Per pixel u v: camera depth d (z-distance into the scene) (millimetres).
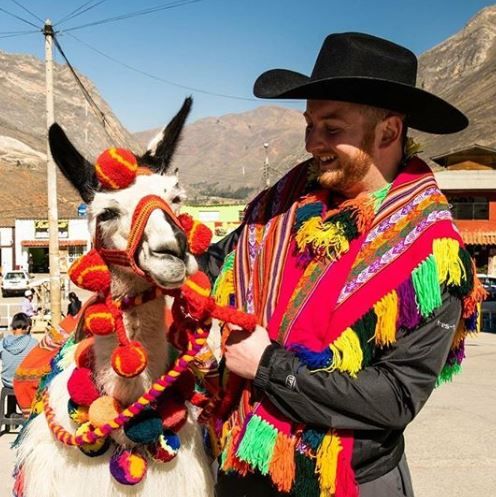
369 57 2387
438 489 5332
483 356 12859
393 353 2238
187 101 2734
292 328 2418
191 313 2320
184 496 2576
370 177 2473
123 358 2240
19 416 7121
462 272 2244
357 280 2301
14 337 7012
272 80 2654
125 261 2307
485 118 121438
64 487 2551
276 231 2656
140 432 2359
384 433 2355
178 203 2471
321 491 2293
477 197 33438
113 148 2395
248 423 2383
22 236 52031
